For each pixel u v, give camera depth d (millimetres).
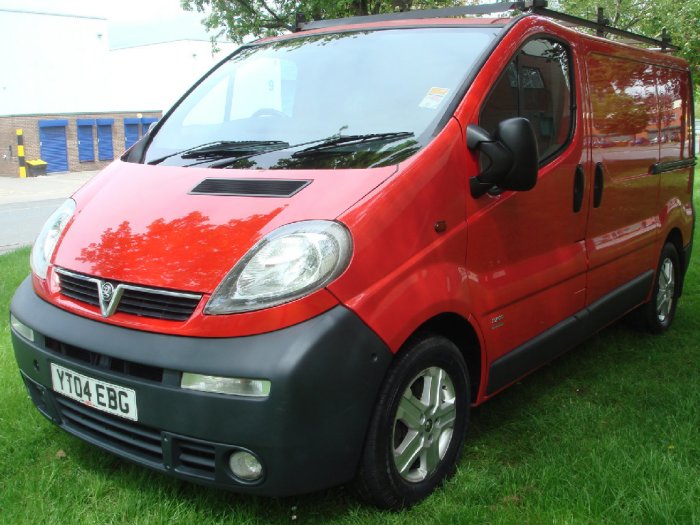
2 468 3188
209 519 2781
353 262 2580
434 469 3033
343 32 4000
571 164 3822
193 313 2527
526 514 2811
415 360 2814
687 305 6164
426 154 2941
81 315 2801
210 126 3713
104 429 2771
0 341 4840
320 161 3049
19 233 12367
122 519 2791
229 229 2703
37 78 29516
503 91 3400
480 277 3160
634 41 5379
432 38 3645
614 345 5035
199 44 35500
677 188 5461
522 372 3551
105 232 2951
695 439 3426
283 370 2391
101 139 31438
